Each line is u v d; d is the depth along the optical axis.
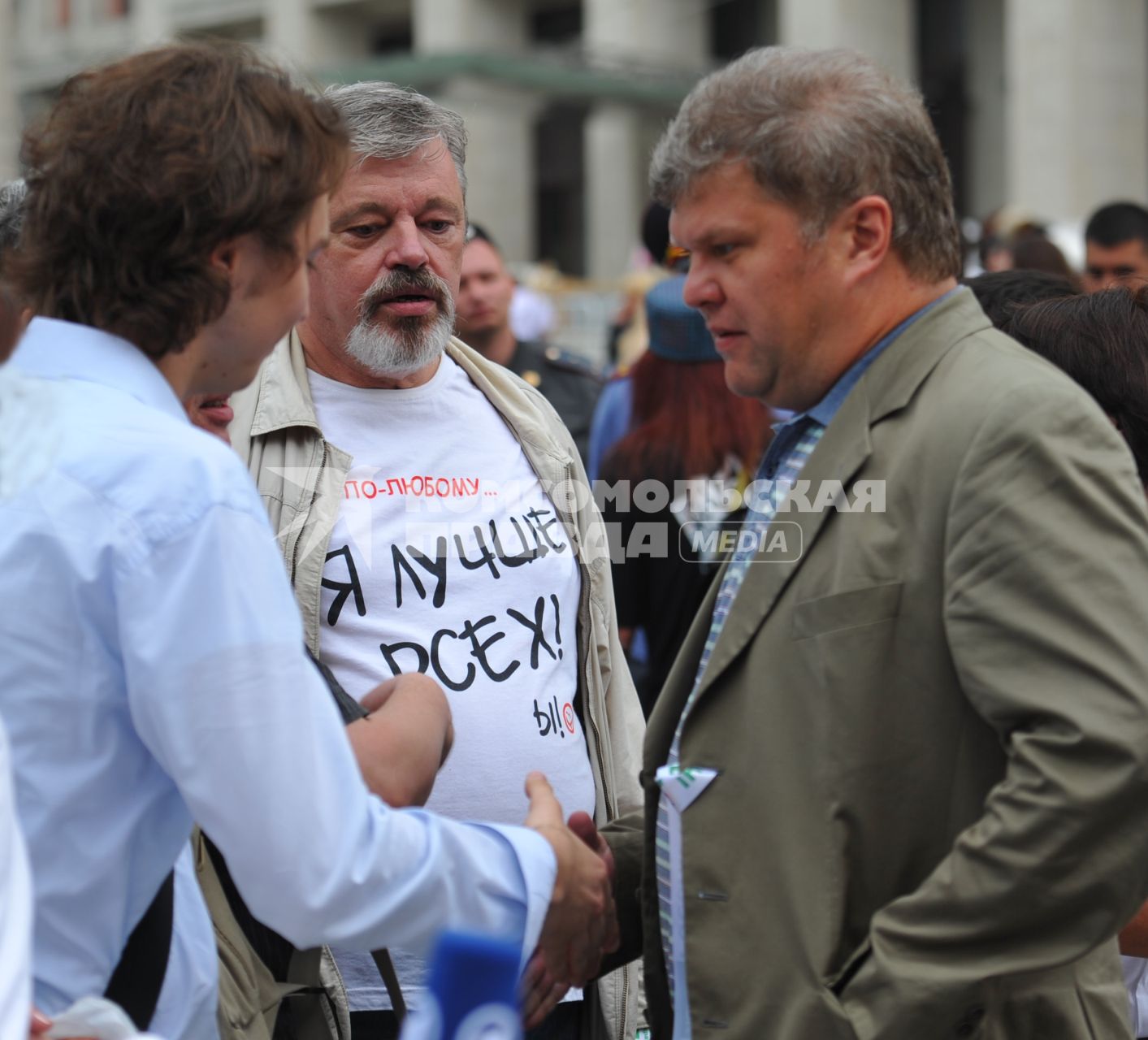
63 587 4.43
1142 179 52.28
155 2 63.69
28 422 4.42
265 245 4.85
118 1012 4.25
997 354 5.06
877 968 4.82
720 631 5.57
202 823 4.45
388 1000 6.90
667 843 5.75
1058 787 4.53
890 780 5.03
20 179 6.34
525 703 7.27
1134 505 4.75
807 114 5.08
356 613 7.15
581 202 77.62
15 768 4.41
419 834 4.80
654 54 61.88
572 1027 7.40
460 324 14.53
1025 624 4.63
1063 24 50.56
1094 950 5.09
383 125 7.31
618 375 13.51
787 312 5.24
